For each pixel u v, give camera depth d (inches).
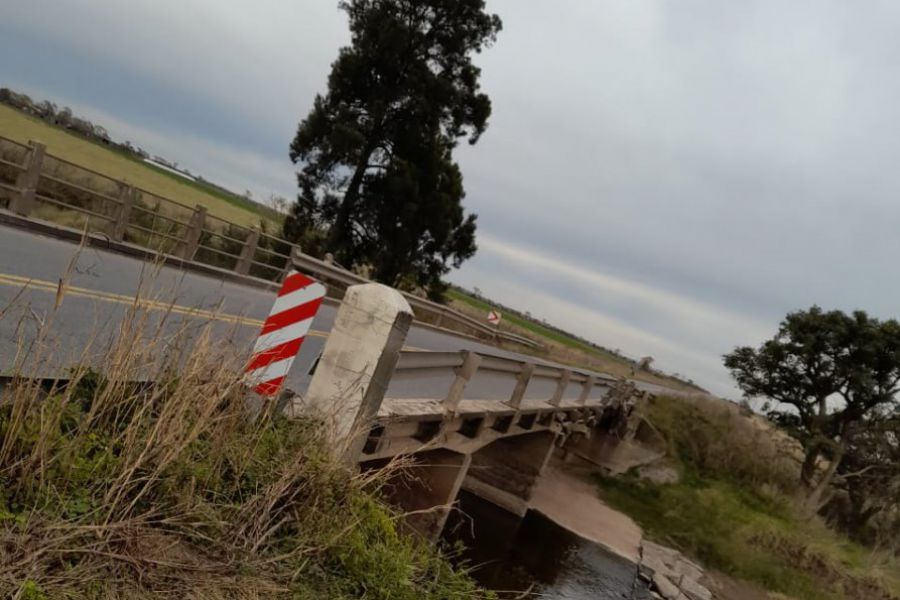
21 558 102.3
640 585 607.5
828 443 1214.3
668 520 845.2
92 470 127.4
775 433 1398.9
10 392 131.6
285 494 161.9
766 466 1149.7
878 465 1264.8
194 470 143.3
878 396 1264.8
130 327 147.3
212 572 127.0
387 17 999.0
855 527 1242.0
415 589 167.8
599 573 602.2
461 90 1061.8
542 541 633.6
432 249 1179.9
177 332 158.4
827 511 1279.5
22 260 342.3
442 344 751.7
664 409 1166.3
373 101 1001.5
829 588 788.0
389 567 164.7
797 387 1352.1
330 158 1006.4
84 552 110.8
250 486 156.4
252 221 1128.2
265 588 130.2
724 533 834.8
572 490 850.1
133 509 128.4
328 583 147.6
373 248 1103.0
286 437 179.5
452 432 367.6
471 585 194.1
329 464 170.1
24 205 437.7
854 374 1239.5
